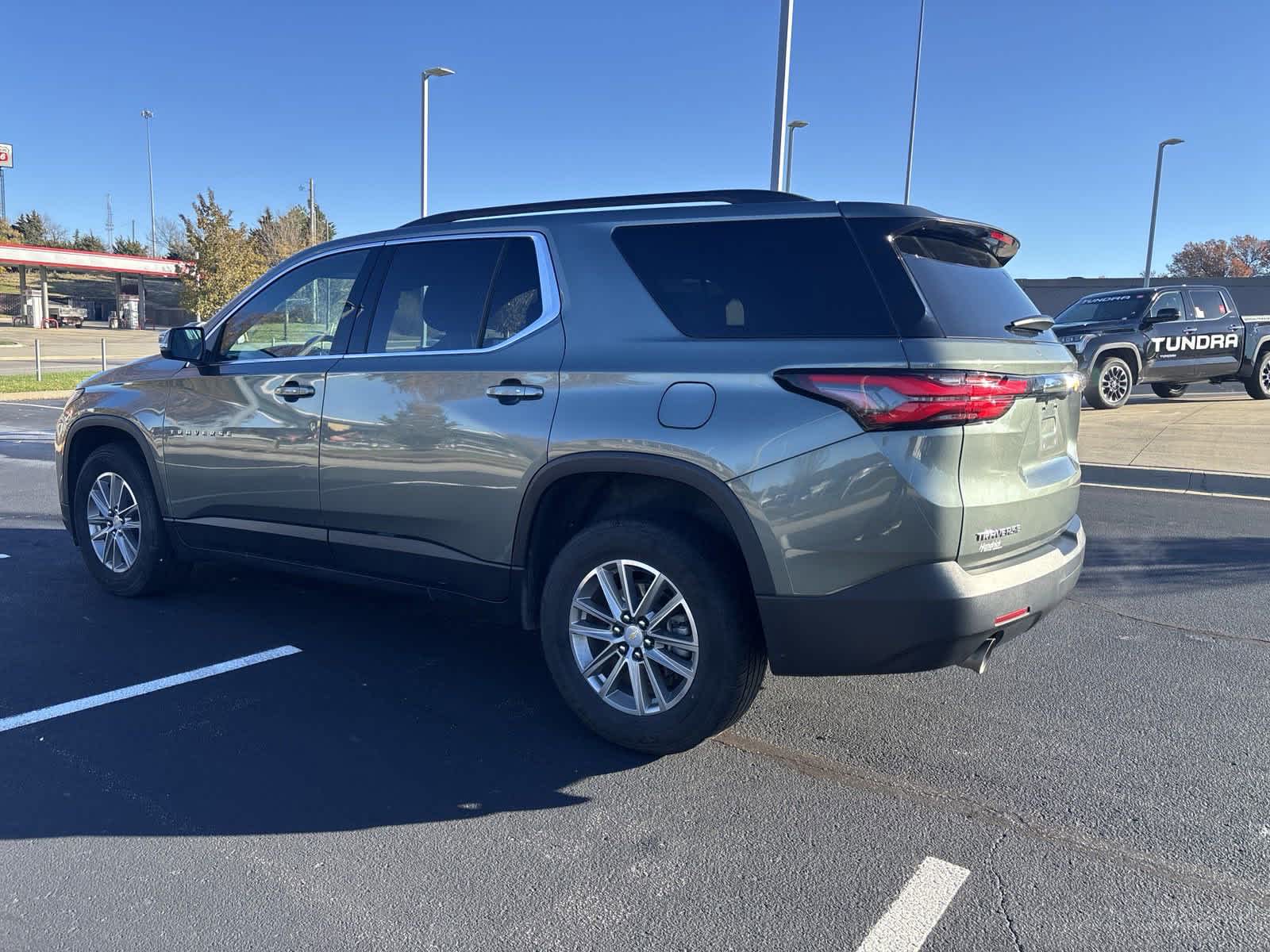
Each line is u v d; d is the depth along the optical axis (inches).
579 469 136.9
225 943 98.3
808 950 98.0
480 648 184.1
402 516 158.1
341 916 102.8
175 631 189.9
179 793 127.8
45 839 116.6
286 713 153.3
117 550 209.5
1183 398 653.9
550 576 142.8
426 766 136.3
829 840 118.3
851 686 167.6
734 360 127.9
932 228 133.0
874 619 120.9
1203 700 162.4
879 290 124.7
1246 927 101.6
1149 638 193.8
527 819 122.8
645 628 136.3
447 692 162.7
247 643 184.5
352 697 159.9
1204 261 2805.1
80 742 142.3
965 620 119.6
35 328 2186.3
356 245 173.0
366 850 115.2
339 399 164.7
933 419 117.7
